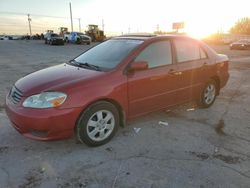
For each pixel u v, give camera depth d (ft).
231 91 23.00
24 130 11.05
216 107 18.19
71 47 95.96
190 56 15.84
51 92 10.73
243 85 25.53
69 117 10.87
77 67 13.46
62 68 13.64
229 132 13.94
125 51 13.30
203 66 16.38
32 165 10.53
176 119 15.67
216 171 10.25
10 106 11.46
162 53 14.21
